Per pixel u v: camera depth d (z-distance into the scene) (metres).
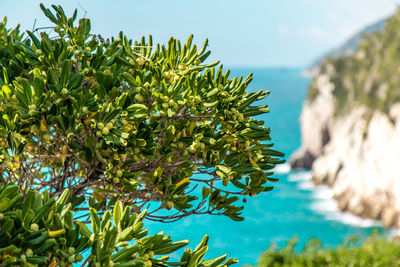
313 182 49.09
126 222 1.69
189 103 1.97
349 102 53.22
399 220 34.44
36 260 1.37
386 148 39.84
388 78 47.41
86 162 1.89
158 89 2.04
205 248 1.89
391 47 51.19
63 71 1.76
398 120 41.31
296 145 70.62
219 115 2.08
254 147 2.28
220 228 28.34
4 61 2.14
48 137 1.81
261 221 33.06
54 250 1.47
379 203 36.78
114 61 2.03
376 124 43.12
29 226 1.43
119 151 1.82
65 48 1.92
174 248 1.78
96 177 2.03
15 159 1.79
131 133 1.84
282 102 129.50
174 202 2.13
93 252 1.50
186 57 2.16
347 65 57.91
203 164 2.13
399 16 55.03
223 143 2.10
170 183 2.15
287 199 41.41
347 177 42.31
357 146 44.19
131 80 1.91
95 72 1.90
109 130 1.76
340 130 52.31
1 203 1.37
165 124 1.95
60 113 1.76
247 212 35.69
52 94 1.75
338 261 6.94
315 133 57.75
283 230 31.55
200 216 28.88
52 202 1.46
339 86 56.88
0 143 1.77
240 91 2.13
